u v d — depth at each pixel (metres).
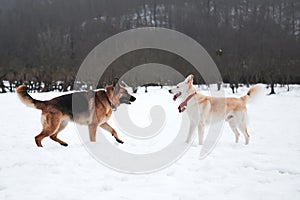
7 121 10.91
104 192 4.10
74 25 61.50
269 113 13.11
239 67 43.00
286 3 73.19
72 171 4.97
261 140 7.46
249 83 42.78
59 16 69.62
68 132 8.54
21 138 7.64
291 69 42.53
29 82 38.03
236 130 7.27
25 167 5.15
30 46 54.97
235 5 72.75
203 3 67.94
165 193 4.07
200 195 3.99
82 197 3.91
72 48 49.25
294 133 8.32
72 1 75.06
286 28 62.41
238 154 6.07
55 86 39.03
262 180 4.56
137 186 4.34
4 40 58.62
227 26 60.06
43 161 5.49
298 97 24.88
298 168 5.09
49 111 6.61
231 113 7.09
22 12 74.88
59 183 4.43
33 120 11.20
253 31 58.66
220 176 4.76
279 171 5.02
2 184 4.37
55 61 44.38
